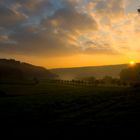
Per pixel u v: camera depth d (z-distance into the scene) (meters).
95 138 21.97
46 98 63.78
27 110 43.00
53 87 116.62
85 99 54.97
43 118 34.53
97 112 35.97
